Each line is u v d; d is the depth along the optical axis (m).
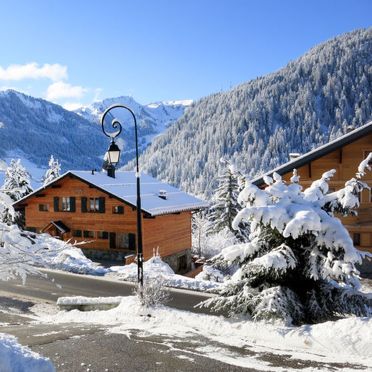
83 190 38.78
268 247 12.50
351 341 9.73
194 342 10.50
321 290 12.34
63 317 15.70
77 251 33.00
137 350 9.77
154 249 34.94
